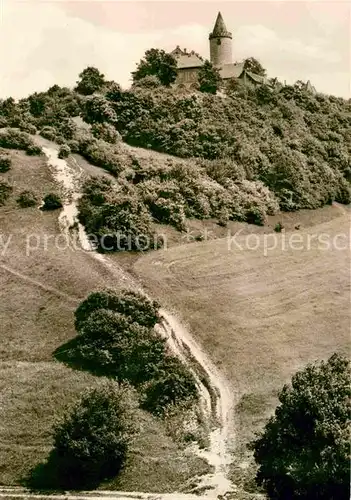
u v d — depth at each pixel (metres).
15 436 29.84
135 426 30.02
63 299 42.44
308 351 38.34
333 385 24.73
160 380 33.75
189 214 57.62
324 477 22.58
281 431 24.88
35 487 27.38
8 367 35.62
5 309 41.53
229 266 49.84
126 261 48.78
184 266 48.81
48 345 37.81
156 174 62.72
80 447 27.28
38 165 63.50
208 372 35.88
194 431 30.69
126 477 27.75
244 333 40.12
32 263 47.34
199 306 43.06
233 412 32.31
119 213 52.09
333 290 47.44
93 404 29.09
